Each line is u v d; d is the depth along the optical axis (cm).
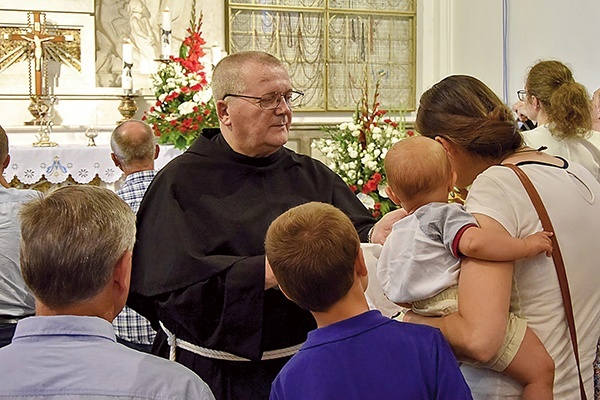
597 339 171
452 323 159
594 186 175
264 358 215
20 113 624
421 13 814
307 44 775
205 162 224
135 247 215
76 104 637
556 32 655
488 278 157
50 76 635
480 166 179
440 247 166
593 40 612
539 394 161
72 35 638
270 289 213
